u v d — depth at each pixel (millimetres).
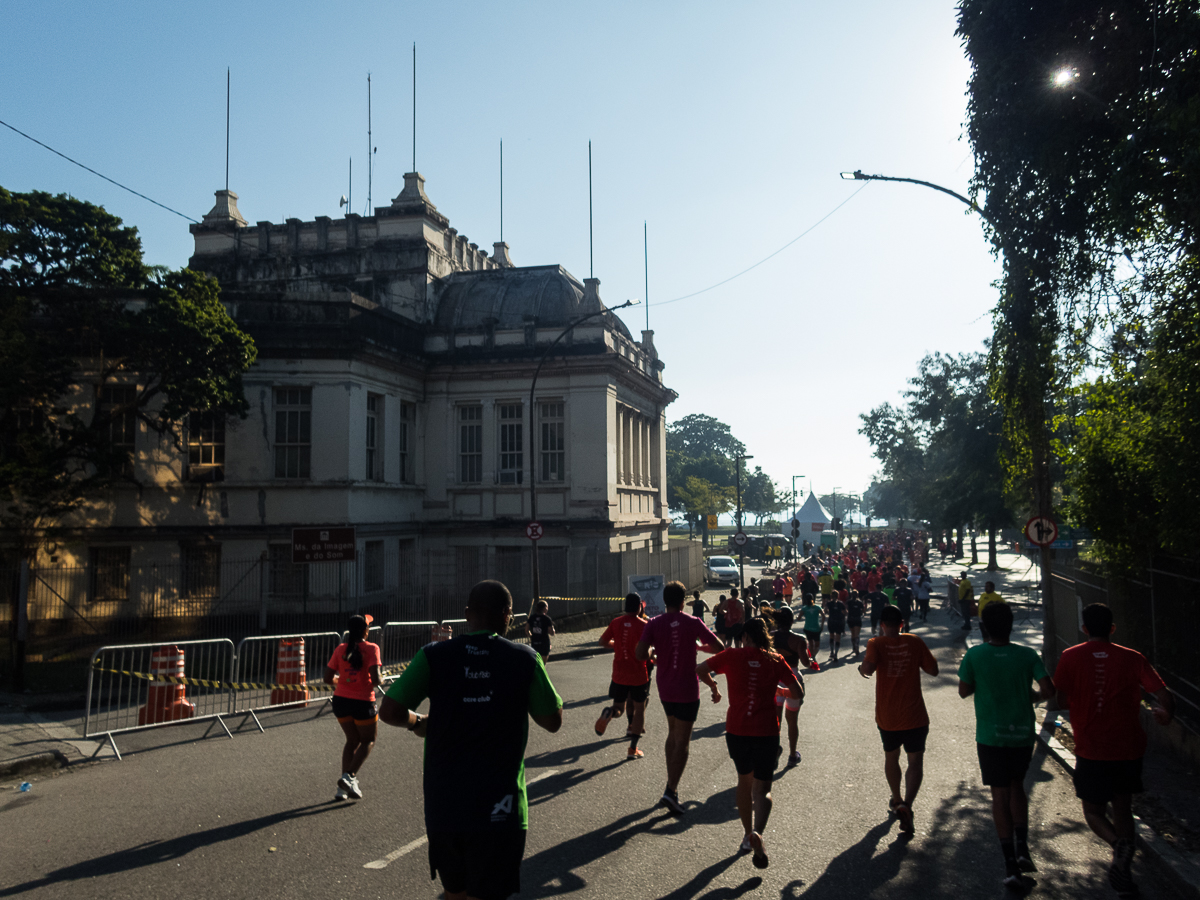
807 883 5969
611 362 28906
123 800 8195
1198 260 9039
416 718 4246
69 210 19125
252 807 7852
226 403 20641
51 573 21922
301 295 25438
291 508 24016
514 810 3643
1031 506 16531
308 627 23000
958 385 44094
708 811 7723
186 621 22672
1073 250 10188
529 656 3877
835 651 20000
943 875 6168
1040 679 6227
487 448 29547
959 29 10375
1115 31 8812
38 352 17891
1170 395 10141
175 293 19641
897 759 7273
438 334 29938
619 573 28250
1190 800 7848
